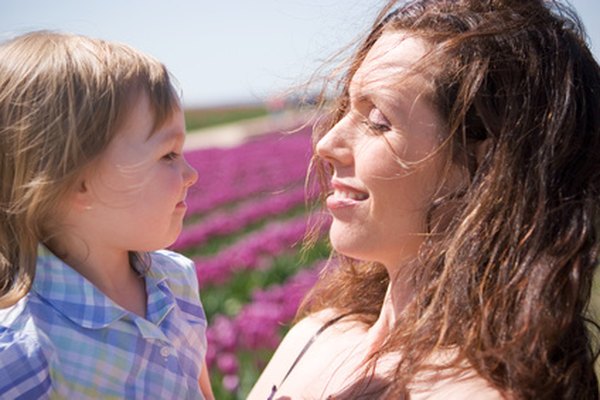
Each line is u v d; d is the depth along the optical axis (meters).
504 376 1.63
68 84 1.94
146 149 2.01
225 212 12.50
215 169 16.91
